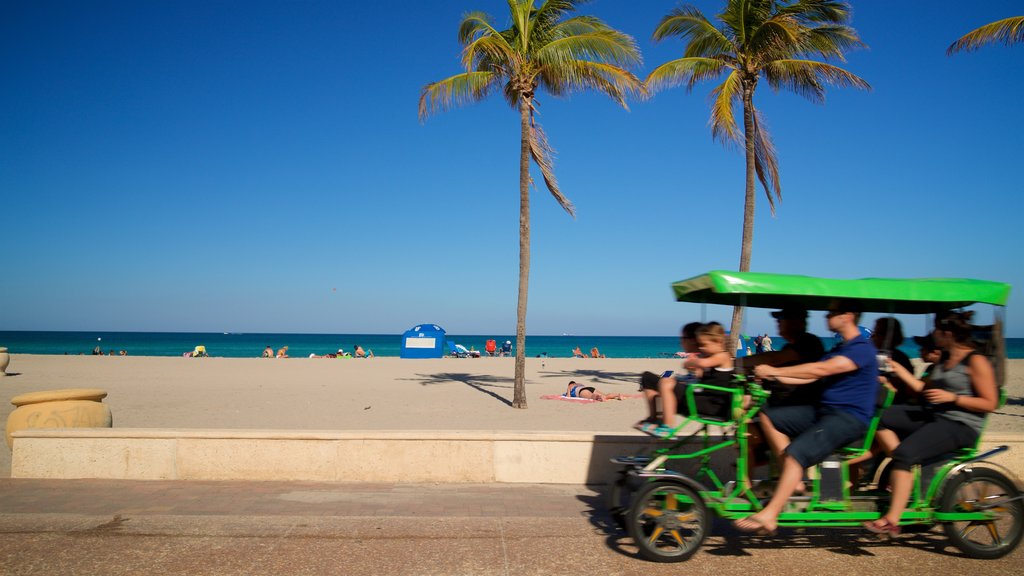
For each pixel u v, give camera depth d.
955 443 4.94
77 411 7.77
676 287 5.84
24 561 4.79
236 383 21.55
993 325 5.11
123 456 7.08
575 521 5.84
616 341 173.00
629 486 5.24
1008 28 13.67
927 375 5.52
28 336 166.88
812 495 4.98
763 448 5.24
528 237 15.73
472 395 18.22
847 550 5.18
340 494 6.61
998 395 4.97
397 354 67.50
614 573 4.68
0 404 15.19
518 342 15.45
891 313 5.49
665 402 5.29
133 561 4.81
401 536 5.40
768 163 17.48
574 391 17.62
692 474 5.30
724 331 5.27
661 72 16.84
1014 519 5.05
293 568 4.70
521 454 7.16
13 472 7.07
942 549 5.22
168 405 15.47
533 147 16.23
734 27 16.44
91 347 83.81
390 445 7.13
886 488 5.25
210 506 6.16
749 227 16.42
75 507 6.09
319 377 24.42
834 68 16.20
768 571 4.73
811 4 15.78
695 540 4.90
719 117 16.00
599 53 15.16
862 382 4.84
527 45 15.65
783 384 5.03
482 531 5.55
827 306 5.64
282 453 7.10
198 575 4.56
